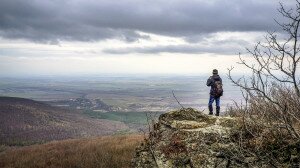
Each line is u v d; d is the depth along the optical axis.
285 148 5.41
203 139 6.83
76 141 31.67
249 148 5.64
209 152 6.50
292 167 5.14
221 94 11.98
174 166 6.86
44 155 26.02
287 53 3.70
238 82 4.13
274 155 5.38
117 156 20.91
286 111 4.36
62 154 24.89
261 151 5.36
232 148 6.14
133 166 7.70
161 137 7.66
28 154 28.20
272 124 4.89
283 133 5.58
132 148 22.33
